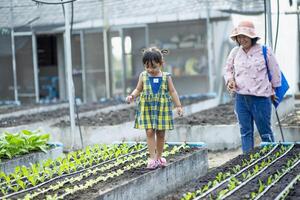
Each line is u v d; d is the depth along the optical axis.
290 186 5.83
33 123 12.46
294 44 16.33
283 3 14.88
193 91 19.97
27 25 17.81
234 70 8.52
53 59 21.52
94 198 5.62
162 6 17.73
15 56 19.12
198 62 19.64
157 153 7.01
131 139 10.90
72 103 10.43
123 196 6.06
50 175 7.00
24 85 19.28
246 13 16.84
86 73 20.20
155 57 6.81
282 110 12.95
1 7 15.29
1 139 8.57
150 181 6.59
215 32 18.97
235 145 10.22
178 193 6.02
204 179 6.40
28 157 8.39
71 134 10.66
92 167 7.46
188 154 7.96
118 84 20.47
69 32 10.30
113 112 14.50
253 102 8.35
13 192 6.40
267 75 8.36
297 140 9.96
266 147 8.14
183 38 19.75
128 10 18.52
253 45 8.35
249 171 6.64
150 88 6.84
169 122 6.88
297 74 16.50
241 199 5.46
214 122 10.95
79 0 14.88
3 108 16.52
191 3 17.34
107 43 19.98
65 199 5.89
